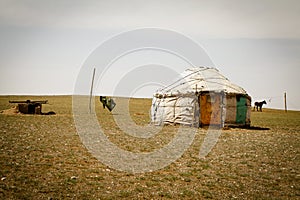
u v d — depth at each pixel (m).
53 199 12.93
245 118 38.53
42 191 13.75
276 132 35.47
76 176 16.23
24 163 18.08
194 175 17.27
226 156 22.06
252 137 30.75
